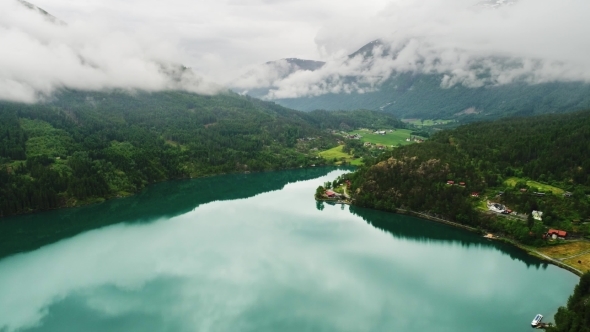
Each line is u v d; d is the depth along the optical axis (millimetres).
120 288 125812
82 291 124250
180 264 144375
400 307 114375
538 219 161375
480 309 112750
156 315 110062
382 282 129875
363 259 149125
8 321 108188
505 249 157375
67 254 154500
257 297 119750
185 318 108500
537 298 118375
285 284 128125
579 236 150375
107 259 149250
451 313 110938
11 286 127875
